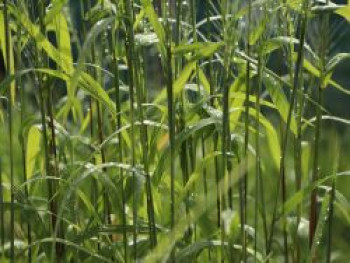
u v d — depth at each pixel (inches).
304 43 60.3
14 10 58.4
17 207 60.9
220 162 65.2
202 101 60.0
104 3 62.4
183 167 63.3
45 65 62.4
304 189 60.3
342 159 95.9
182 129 62.1
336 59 60.6
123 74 76.7
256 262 62.4
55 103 69.4
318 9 57.4
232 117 64.1
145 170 58.6
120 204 61.7
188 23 64.4
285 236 64.0
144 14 61.4
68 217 64.4
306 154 68.4
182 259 63.0
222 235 60.3
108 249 63.5
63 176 62.4
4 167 90.2
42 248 68.2
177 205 59.3
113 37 60.5
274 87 60.9
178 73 62.7
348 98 134.0
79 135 68.2
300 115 61.6
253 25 58.9
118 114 61.2
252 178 88.7
